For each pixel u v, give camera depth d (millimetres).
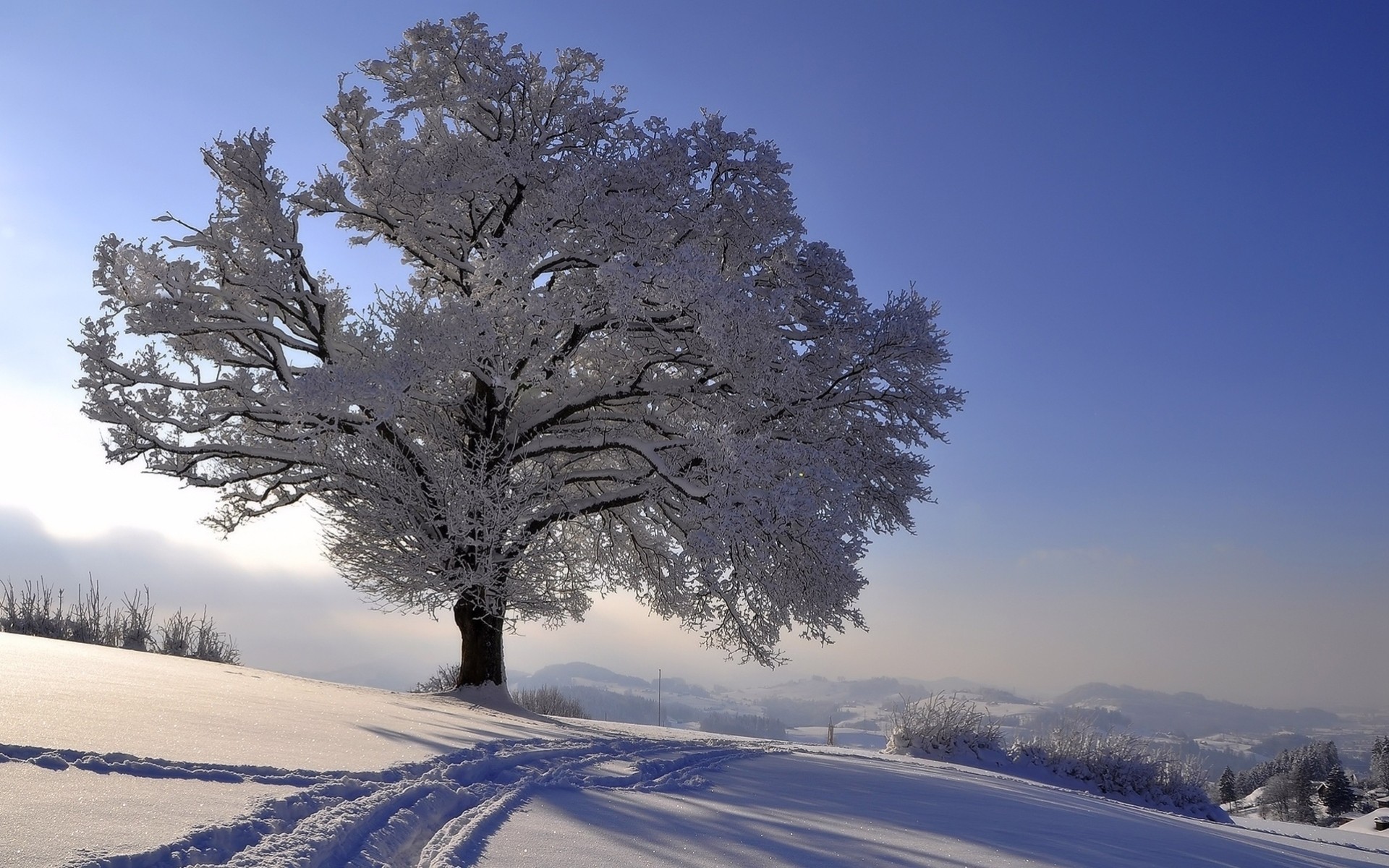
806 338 19766
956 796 8922
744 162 18625
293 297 17531
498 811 5574
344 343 18547
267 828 4188
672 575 18641
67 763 4836
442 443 18609
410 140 19562
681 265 15961
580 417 20547
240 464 18766
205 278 17766
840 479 16312
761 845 5383
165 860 3564
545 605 18906
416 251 20188
